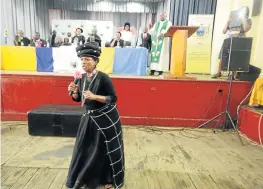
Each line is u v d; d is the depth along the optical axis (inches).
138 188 74.9
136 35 359.6
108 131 68.2
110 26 331.6
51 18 370.3
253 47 158.6
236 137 128.7
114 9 368.5
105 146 69.7
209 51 228.1
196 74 217.3
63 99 140.5
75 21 329.4
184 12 248.4
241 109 135.7
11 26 266.5
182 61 140.0
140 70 165.8
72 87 69.0
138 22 381.1
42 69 168.9
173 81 137.8
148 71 189.5
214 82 137.9
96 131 68.5
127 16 383.2
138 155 101.0
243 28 151.4
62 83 138.5
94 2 365.1
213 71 225.1
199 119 141.9
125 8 366.9
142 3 364.8
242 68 125.5
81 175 68.5
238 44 123.3
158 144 115.0
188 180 81.4
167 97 139.8
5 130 126.8
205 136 128.9
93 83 66.9
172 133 132.0
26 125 135.4
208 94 139.3
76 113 118.0
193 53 228.2
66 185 71.2
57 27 329.4
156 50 172.9
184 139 123.3
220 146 115.0
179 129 139.1
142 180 80.0
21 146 106.3
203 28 227.0
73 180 70.5
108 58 166.7
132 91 139.0
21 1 288.8
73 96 70.1
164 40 168.9
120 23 385.4
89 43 65.9
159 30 170.2
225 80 139.7
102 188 73.5
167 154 103.3
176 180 81.0
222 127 142.7
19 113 141.5
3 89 138.6
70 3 362.6
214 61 224.4
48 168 86.0
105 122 67.9
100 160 69.8
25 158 94.0
